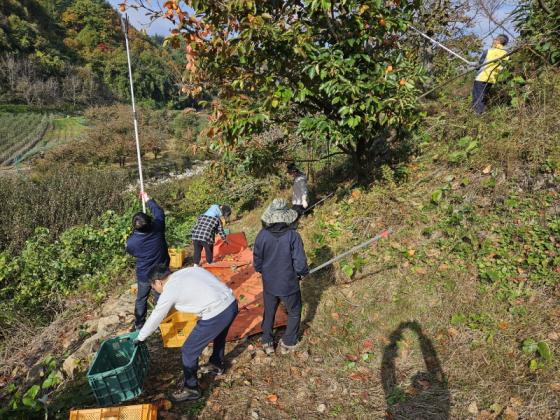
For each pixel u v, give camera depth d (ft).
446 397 10.52
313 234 20.80
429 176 20.15
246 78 18.78
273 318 13.01
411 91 18.28
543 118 17.46
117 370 10.68
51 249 24.21
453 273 14.47
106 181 43.01
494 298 13.00
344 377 11.91
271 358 12.97
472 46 30.37
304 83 19.12
